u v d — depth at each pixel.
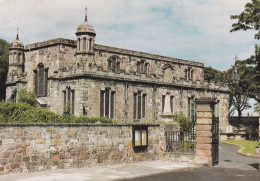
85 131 22.25
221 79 74.81
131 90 51.56
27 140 19.33
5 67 64.50
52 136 20.52
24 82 53.28
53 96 47.59
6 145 18.42
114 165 23.47
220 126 66.56
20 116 30.12
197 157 24.50
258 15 50.88
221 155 33.44
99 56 54.84
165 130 26.78
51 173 19.31
